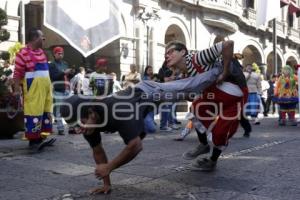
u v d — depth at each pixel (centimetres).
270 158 625
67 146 728
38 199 414
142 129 412
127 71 1833
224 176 509
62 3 1420
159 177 502
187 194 432
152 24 1912
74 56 1839
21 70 673
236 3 2661
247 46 2864
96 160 434
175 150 701
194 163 545
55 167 555
